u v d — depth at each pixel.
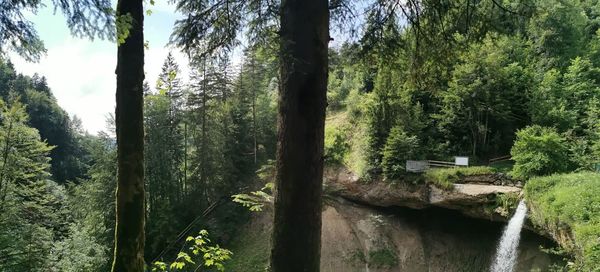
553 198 16.33
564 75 27.41
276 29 3.80
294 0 3.17
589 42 31.22
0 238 16.47
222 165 31.59
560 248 14.34
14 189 18.55
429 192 25.02
